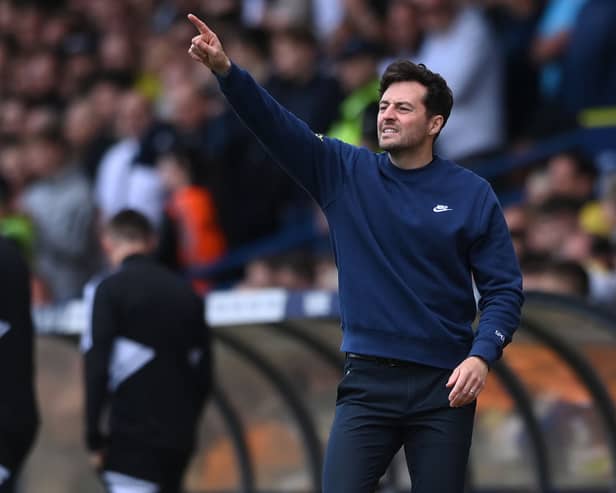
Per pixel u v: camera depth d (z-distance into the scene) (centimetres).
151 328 2348
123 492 2348
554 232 2948
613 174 3102
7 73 5047
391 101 1686
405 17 3694
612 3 3381
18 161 4378
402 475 2855
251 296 2595
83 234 3909
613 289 2847
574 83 3434
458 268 1678
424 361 1667
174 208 3653
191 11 4403
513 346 2616
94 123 4306
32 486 3128
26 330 2200
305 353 2850
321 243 3556
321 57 3931
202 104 3853
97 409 2302
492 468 2770
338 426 1702
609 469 2616
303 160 1722
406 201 1686
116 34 4619
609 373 2516
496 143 3562
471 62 3525
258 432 3006
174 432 2362
